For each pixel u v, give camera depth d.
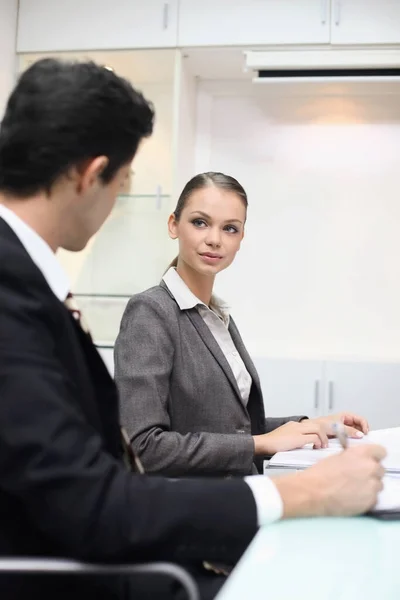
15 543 0.69
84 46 2.70
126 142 0.80
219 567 0.88
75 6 2.71
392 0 2.53
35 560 0.65
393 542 0.66
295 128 2.94
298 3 2.58
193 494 0.67
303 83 2.71
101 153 0.77
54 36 2.72
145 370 1.25
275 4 2.59
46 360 0.67
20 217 0.78
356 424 1.50
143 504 0.64
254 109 2.96
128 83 0.82
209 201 1.42
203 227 1.43
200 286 1.46
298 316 2.90
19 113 0.76
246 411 1.40
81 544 0.63
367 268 2.87
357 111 2.90
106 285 2.75
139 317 1.31
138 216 2.71
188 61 2.78
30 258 0.72
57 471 0.63
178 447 1.19
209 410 1.34
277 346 2.90
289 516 0.71
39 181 0.77
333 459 0.78
